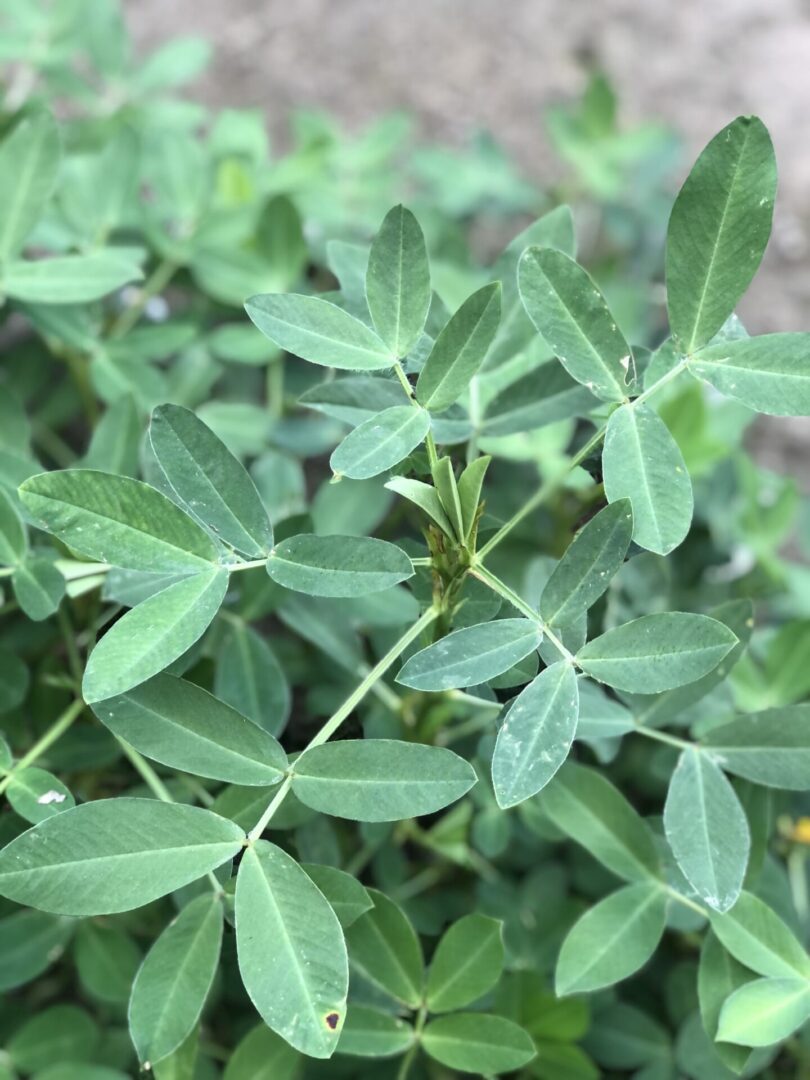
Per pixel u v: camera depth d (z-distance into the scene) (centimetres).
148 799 32
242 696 41
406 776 32
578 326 34
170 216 57
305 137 65
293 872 32
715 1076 42
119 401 43
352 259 39
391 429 33
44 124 46
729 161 32
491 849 44
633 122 76
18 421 47
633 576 45
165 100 73
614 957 37
